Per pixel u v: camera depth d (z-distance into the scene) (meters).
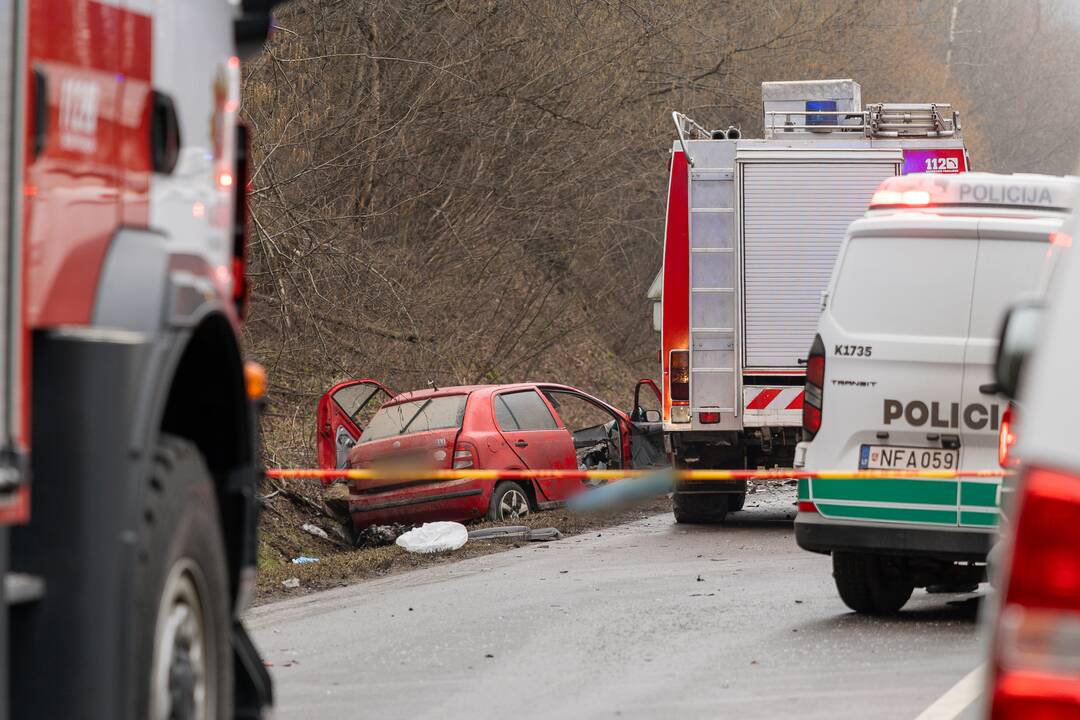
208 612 15.05
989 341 31.05
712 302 54.53
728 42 99.56
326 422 59.44
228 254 17.39
